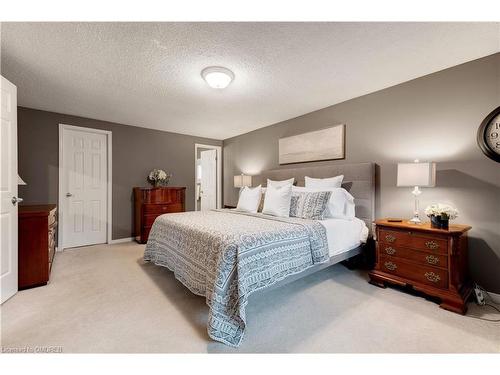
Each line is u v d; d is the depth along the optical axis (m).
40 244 2.30
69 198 3.74
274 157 4.29
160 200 4.16
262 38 1.82
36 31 1.72
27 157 3.38
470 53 2.03
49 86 2.67
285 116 3.83
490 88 2.05
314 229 2.13
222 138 5.51
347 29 1.72
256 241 1.69
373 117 2.87
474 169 2.14
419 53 2.03
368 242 2.79
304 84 2.64
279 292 2.19
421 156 2.47
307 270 2.02
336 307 1.91
